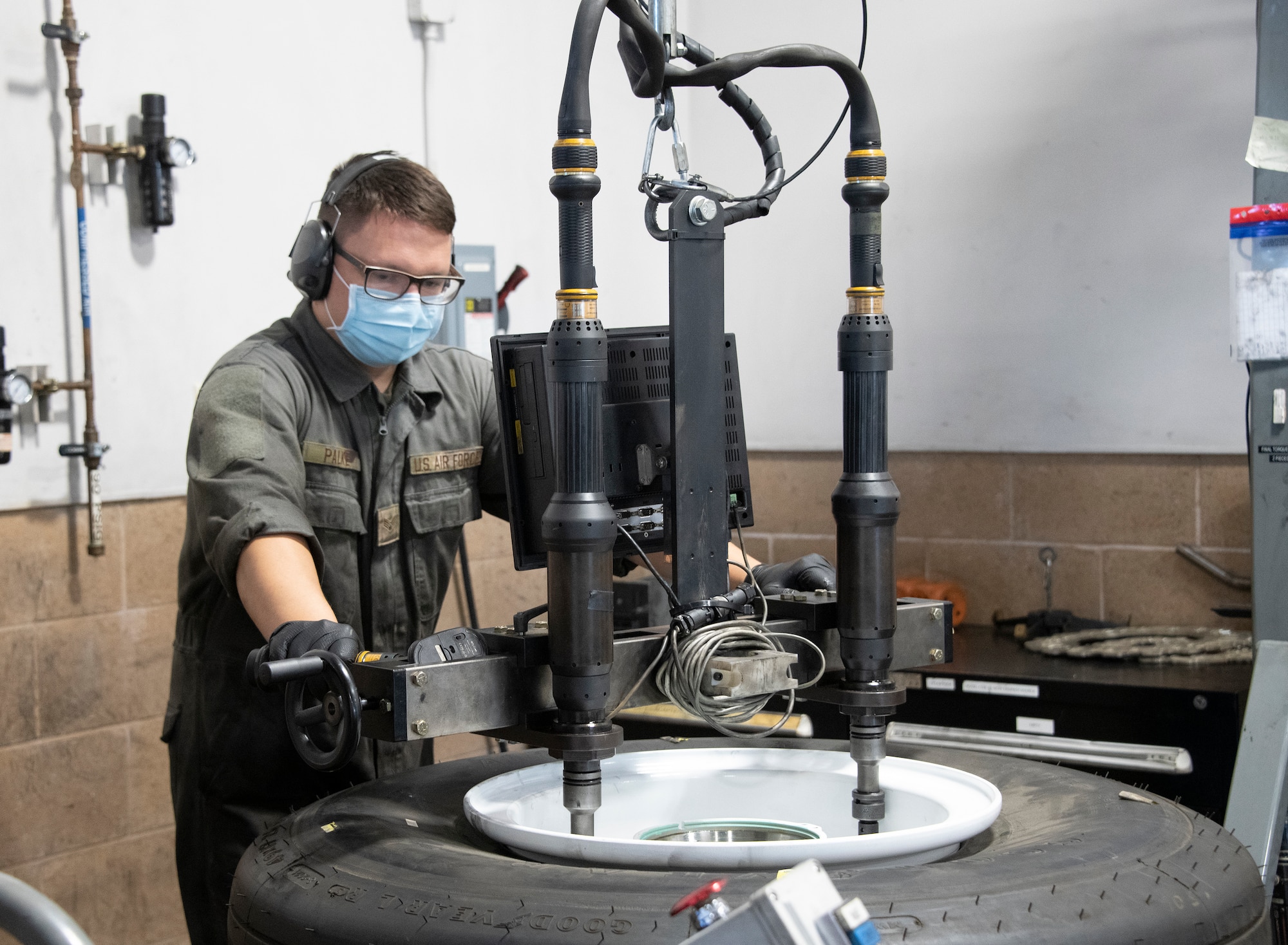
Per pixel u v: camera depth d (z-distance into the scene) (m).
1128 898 0.84
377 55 2.67
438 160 2.78
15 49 2.07
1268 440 2.06
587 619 0.95
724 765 1.27
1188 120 2.73
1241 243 2.06
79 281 2.15
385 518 1.69
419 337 1.61
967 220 3.00
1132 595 2.84
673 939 0.77
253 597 1.30
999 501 2.99
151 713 2.29
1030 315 2.93
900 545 3.12
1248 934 0.91
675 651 1.02
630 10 0.98
